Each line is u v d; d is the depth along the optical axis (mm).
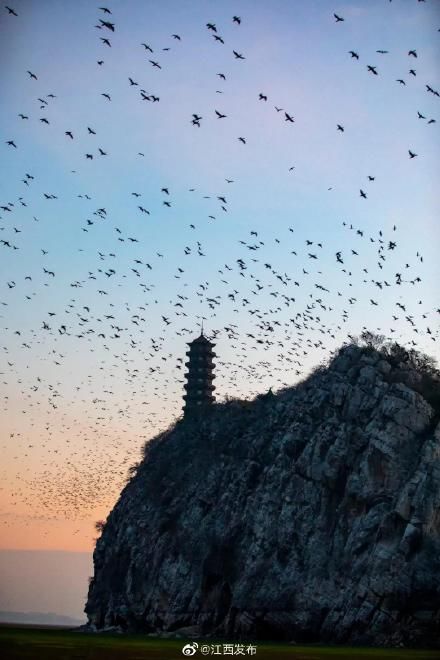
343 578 189625
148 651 123125
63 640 138375
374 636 174875
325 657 128125
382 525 186750
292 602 195375
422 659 127500
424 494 187500
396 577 178750
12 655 106500
